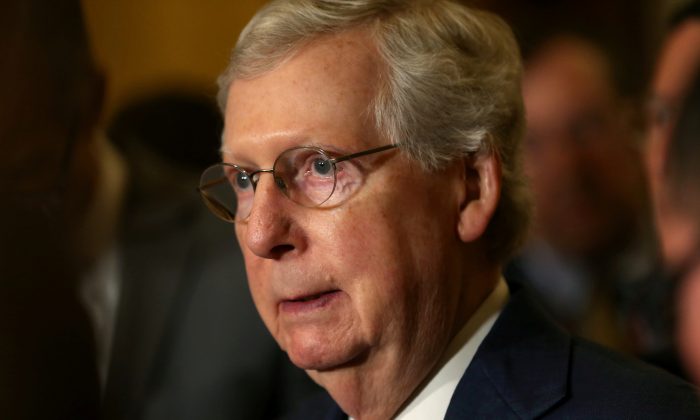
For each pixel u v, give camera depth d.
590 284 2.42
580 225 2.39
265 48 1.45
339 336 1.45
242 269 2.39
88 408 0.89
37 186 1.01
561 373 1.45
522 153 1.67
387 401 1.53
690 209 0.53
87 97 1.40
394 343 1.46
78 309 0.92
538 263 2.52
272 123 1.43
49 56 1.13
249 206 1.54
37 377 0.86
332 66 1.43
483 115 1.53
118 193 2.27
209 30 4.70
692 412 1.34
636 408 1.35
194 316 2.34
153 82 4.59
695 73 0.59
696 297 0.52
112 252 2.24
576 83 2.34
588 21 2.32
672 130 0.57
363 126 1.43
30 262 0.90
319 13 1.44
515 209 1.62
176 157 2.88
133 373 2.24
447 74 1.49
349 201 1.43
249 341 2.33
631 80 2.24
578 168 2.35
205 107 2.95
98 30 4.45
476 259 1.58
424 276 1.47
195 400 2.26
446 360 1.54
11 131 1.04
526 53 2.43
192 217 2.48
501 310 1.60
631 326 1.80
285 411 2.34
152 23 4.62
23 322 0.87
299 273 1.45
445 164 1.49
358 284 1.43
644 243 2.03
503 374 1.46
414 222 1.46
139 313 2.29
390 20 1.48
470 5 1.71
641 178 2.15
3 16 1.06
